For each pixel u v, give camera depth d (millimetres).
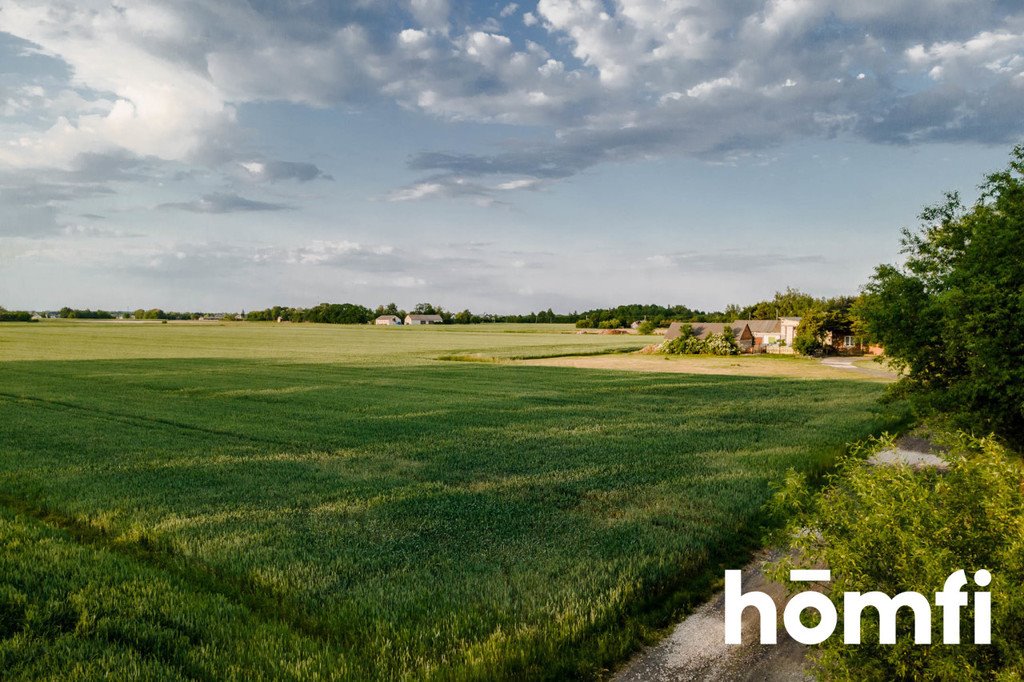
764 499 12617
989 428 13508
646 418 24484
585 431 21266
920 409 15016
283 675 6348
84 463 15969
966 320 13320
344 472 15141
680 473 15109
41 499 12578
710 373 49812
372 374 44656
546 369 51688
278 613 7871
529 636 7070
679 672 6566
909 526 5055
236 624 7379
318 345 87500
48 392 31484
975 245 13805
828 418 24516
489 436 20266
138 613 7598
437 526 11180
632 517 11617
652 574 8805
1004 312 12469
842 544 5363
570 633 7207
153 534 10562
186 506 12250
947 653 4625
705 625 7598
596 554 9664
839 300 103938
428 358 64062
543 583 8578
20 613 7562
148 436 19859
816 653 6750
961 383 13828
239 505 12359
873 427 22078
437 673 6426
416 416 24703
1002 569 4719
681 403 29672
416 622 7574
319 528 11000
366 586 8570
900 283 15312
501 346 91125
